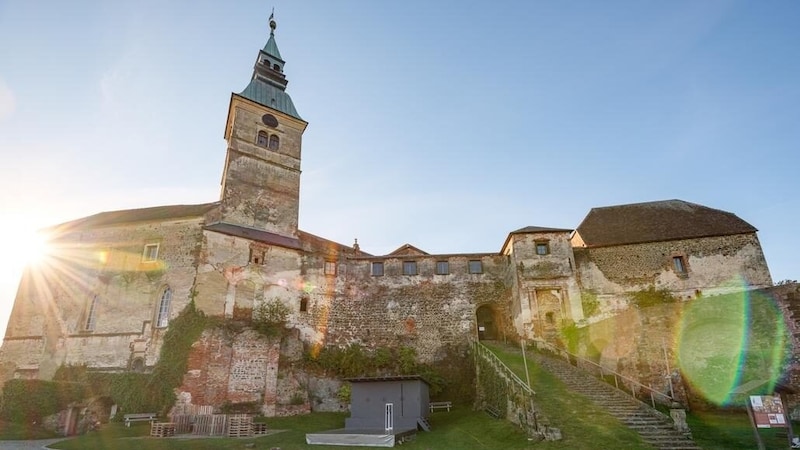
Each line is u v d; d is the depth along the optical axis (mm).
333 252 40406
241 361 27719
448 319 33281
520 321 30516
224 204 35438
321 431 22219
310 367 30297
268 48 47750
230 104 41125
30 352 30906
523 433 17625
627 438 15266
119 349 29062
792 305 23125
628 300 31250
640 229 34188
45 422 24234
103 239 33125
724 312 24578
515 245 32312
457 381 30219
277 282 32812
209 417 21922
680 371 23781
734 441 16312
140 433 21812
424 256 35344
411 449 17375
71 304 31656
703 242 32188
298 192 40438
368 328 33312
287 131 42188
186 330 27734
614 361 26016
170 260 30719
